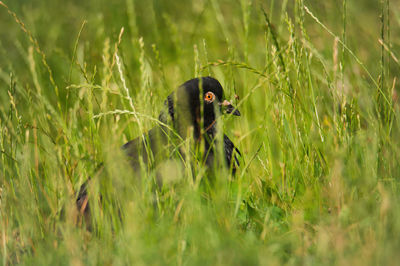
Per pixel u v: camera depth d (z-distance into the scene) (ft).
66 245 26.30
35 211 30.14
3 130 32.55
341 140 30.40
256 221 28.43
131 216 26.35
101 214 28.17
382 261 22.17
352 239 24.73
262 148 35.86
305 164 31.94
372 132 30.66
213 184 30.25
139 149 29.25
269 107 35.45
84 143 33.63
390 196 25.94
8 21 59.57
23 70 51.39
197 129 34.68
